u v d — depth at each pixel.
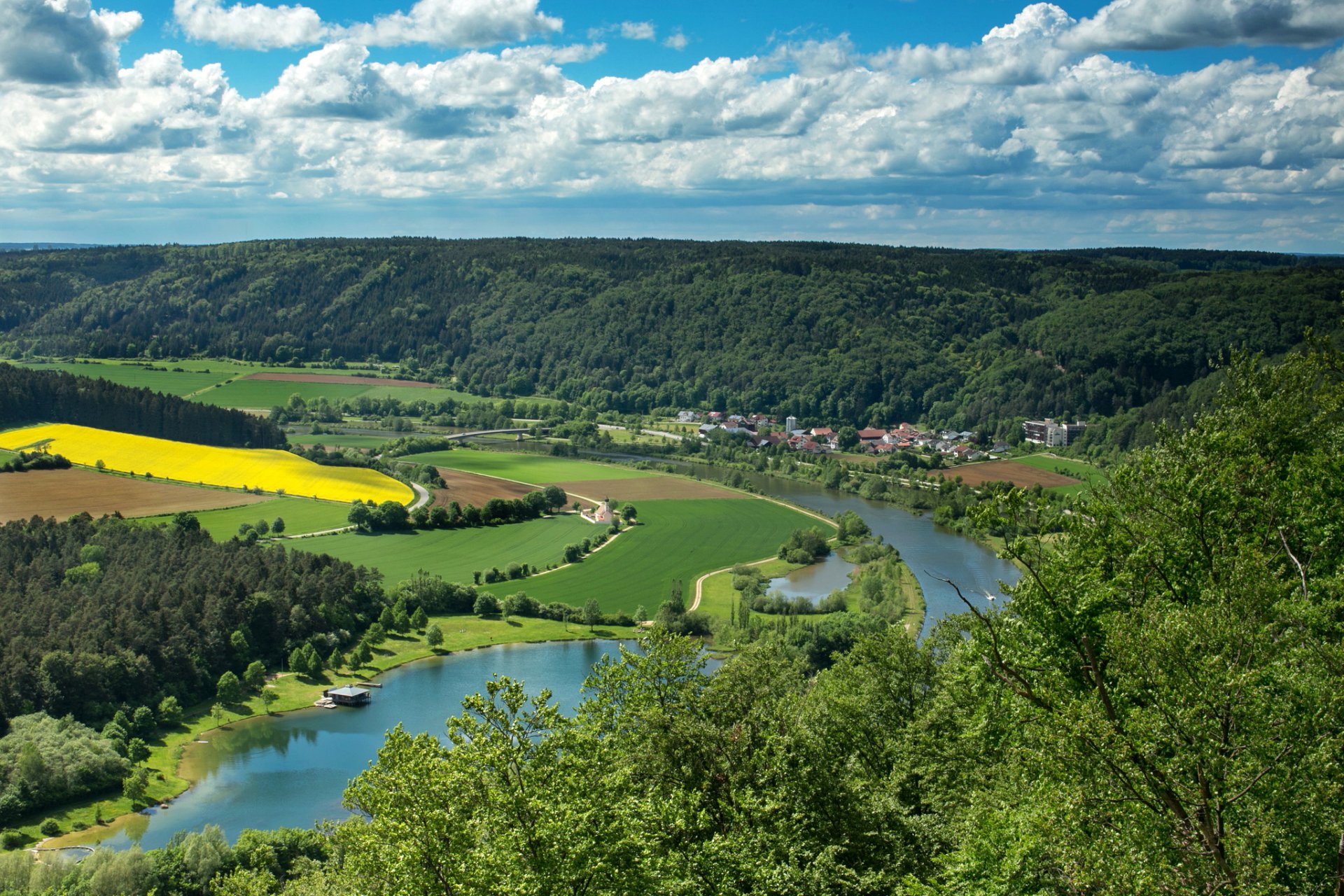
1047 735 24.59
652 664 35.91
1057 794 24.27
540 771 27.53
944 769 40.16
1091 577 28.59
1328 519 32.00
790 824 32.44
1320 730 23.30
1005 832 27.11
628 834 26.69
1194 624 24.38
